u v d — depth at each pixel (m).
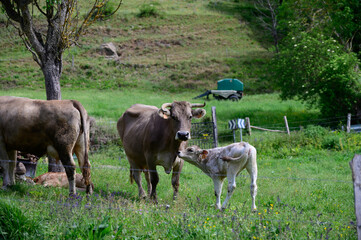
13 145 9.02
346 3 26.95
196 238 6.15
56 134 8.75
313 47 24.05
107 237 6.12
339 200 9.45
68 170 8.80
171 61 50.06
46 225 6.41
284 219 7.30
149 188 10.66
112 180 11.56
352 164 5.33
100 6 12.60
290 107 29.80
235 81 38.03
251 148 8.60
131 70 47.44
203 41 56.53
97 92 39.91
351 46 27.56
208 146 17.92
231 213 7.65
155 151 9.36
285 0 31.61
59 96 11.96
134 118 10.72
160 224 6.79
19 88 39.00
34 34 11.62
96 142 17.52
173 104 9.05
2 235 5.94
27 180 10.20
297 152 16.92
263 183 11.40
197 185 11.45
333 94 23.03
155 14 63.38
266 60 50.22
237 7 70.19
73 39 12.25
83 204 7.84
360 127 20.52
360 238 5.20
